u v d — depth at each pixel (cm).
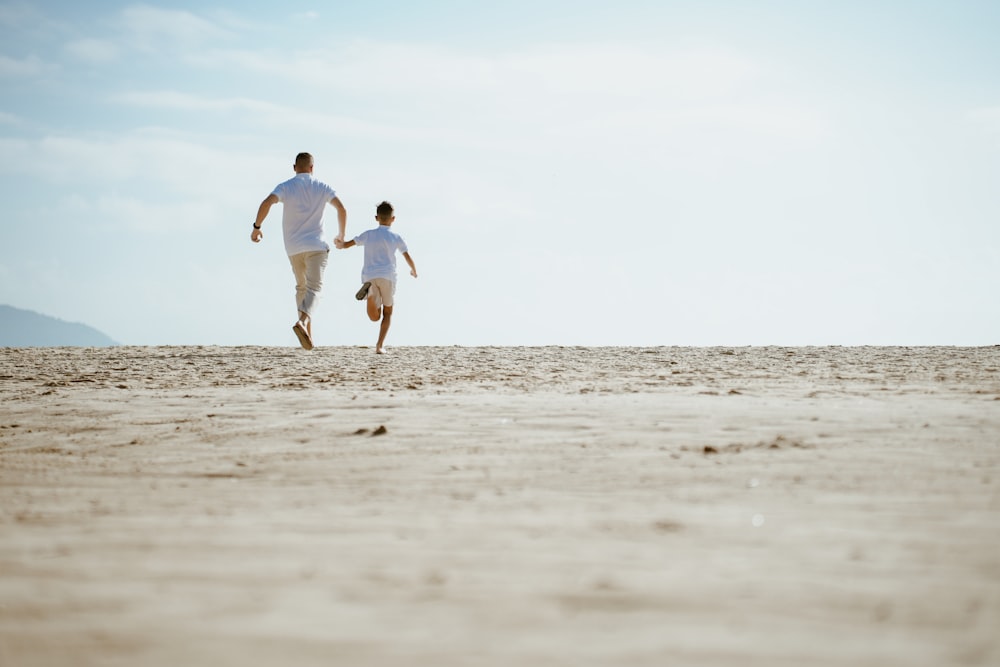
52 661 245
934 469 532
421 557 349
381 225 1578
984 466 541
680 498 464
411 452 629
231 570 332
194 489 515
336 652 250
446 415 802
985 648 251
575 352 1562
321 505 462
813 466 547
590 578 317
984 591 299
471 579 318
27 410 894
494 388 1048
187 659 246
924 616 276
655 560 341
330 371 1266
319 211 1534
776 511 427
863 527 391
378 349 1583
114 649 253
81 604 292
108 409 890
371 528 403
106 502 476
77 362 1428
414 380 1147
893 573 320
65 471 580
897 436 658
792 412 787
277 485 525
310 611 284
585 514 429
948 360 1340
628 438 667
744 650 250
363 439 688
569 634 263
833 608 283
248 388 1076
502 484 515
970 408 812
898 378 1117
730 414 778
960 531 381
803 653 248
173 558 350
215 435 723
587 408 830
